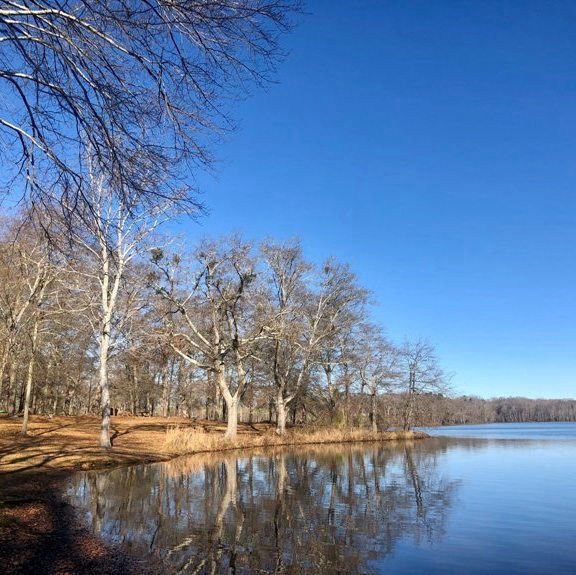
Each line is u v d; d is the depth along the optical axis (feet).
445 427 356.59
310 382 155.84
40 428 109.29
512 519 43.39
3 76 20.22
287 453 102.27
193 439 99.76
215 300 112.16
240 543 33.60
